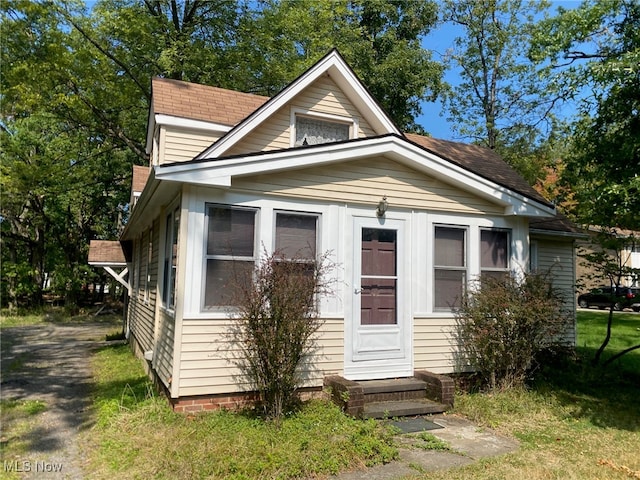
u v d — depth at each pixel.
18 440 5.27
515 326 7.06
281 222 6.41
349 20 23.88
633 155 7.30
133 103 16.48
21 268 23.06
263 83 18.17
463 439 5.34
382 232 7.09
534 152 22.23
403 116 23.91
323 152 6.43
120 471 4.23
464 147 12.46
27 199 20.67
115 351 12.28
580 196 8.43
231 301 5.93
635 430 5.77
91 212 27.06
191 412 5.61
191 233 5.80
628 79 6.87
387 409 6.05
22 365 10.32
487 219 7.82
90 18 15.48
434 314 7.30
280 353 5.43
